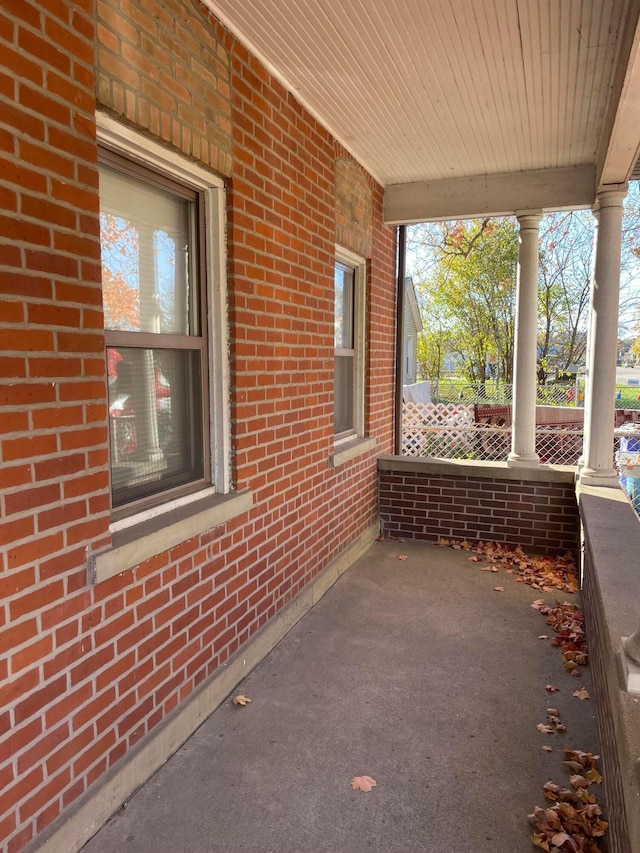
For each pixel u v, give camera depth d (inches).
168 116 91.3
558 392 414.9
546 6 103.3
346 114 149.3
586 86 133.6
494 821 84.6
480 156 182.2
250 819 84.0
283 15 106.3
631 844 53.1
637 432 248.1
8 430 65.4
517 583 173.8
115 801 84.0
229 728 104.8
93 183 76.7
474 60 122.9
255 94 118.8
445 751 99.7
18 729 68.1
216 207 109.8
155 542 90.4
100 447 79.2
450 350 581.3
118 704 85.0
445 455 322.0
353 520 191.2
